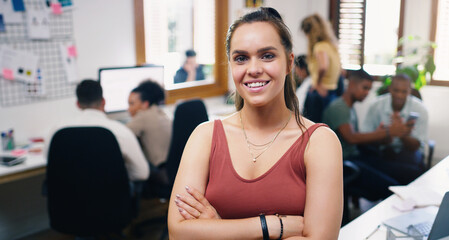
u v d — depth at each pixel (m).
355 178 2.49
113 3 3.48
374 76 4.57
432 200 1.79
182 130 2.73
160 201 3.76
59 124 2.49
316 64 3.74
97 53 3.42
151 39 3.89
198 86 4.31
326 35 3.76
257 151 1.09
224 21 4.39
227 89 4.55
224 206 1.09
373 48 4.62
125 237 3.06
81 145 2.22
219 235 1.05
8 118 2.96
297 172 1.07
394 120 2.96
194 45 4.38
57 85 3.20
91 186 2.28
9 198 3.10
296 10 4.89
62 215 2.32
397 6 4.40
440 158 4.22
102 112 2.56
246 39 1.00
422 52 4.30
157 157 3.05
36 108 3.11
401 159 3.05
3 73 2.90
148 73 3.48
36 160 2.66
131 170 2.54
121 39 3.58
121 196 2.35
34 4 3.00
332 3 4.81
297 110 1.14
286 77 1.13
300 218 1.05
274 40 1.01
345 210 2.59
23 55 2.98
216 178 1.11
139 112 3.04
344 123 2.92
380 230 1.56
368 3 4.59
